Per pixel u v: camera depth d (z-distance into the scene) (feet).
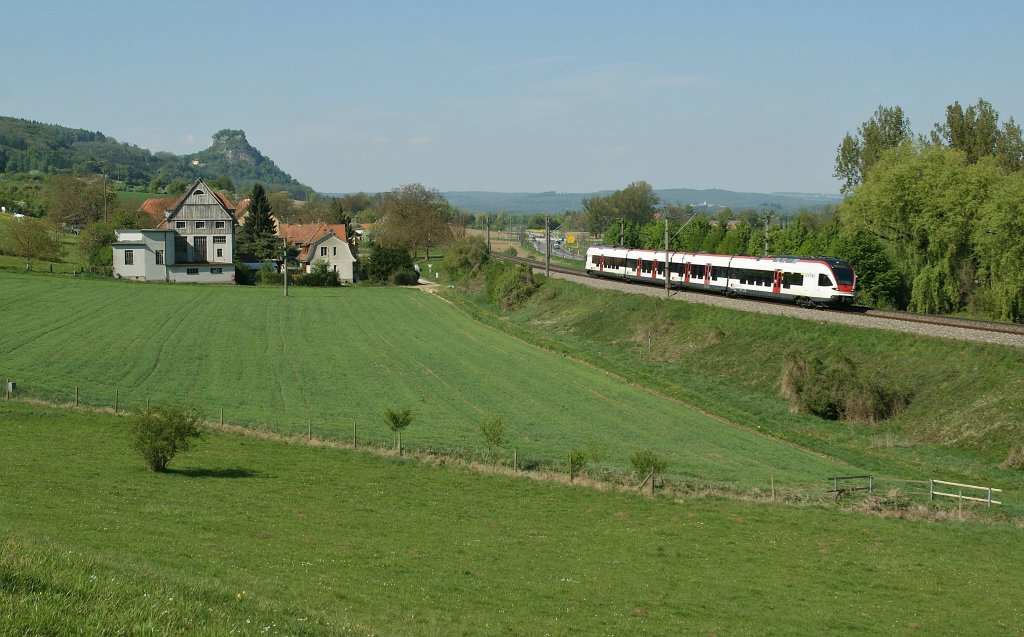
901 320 204.03
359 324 306.76
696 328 246.68
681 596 84.48
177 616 47.44
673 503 123.13
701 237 404.77
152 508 96.32
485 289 379.96
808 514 120.47
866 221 281.13
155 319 295.89
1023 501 130.21
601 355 249.75
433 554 90.74
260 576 73.87
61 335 254.68
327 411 179.63
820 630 77.82
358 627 58.08
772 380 200.95
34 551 55.26
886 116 385.70
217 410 174.09
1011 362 165.99
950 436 158.61
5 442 128.47
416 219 599.16
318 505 107.55
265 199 508.12
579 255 651.66
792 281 239.71
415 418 175.73
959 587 92.94
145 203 595.88
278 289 402.31
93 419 152.87
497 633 67.41
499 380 216.95
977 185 255.91
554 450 153.48
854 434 168.35
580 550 98.22
